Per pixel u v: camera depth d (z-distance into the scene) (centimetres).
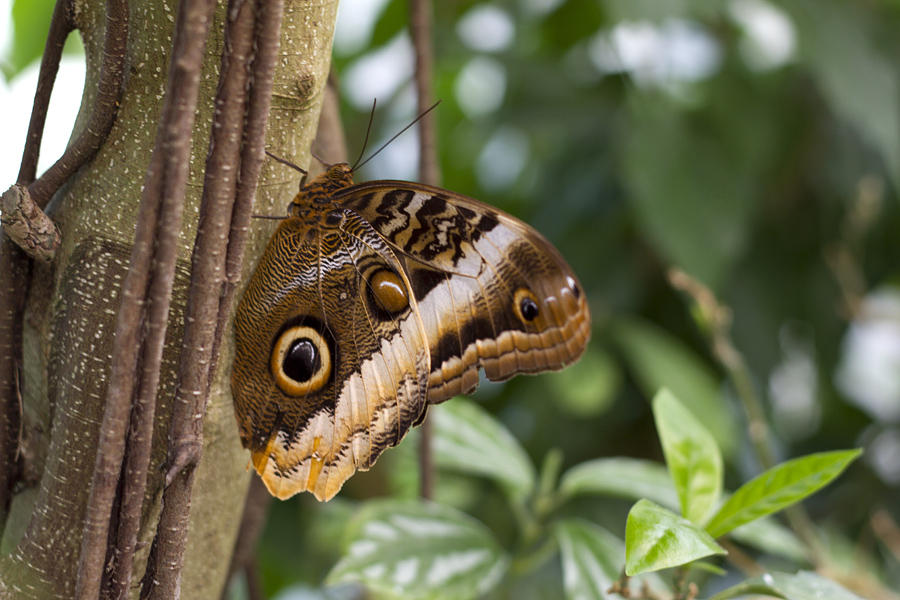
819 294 100
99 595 61
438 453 74
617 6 79
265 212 63
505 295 68
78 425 62
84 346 62
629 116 90
